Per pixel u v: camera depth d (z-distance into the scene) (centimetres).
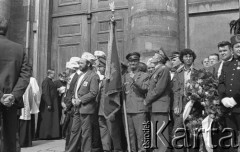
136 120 568
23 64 375
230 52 480
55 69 1016
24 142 748
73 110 679
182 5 854
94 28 990
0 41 363
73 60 798
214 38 834
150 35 775
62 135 905
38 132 869
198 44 847
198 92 466
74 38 1011
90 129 602
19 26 1015
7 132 362
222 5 828
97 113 637
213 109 454
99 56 694
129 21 891
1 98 345
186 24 845
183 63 554
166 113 534
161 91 525
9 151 362
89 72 628
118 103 568
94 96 596
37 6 1013
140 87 567
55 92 887
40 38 1005
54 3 1034
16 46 373
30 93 789
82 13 1004
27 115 759
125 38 937
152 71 586
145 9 790
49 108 863
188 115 495
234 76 435
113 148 627
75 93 629
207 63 657
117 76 570
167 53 773
